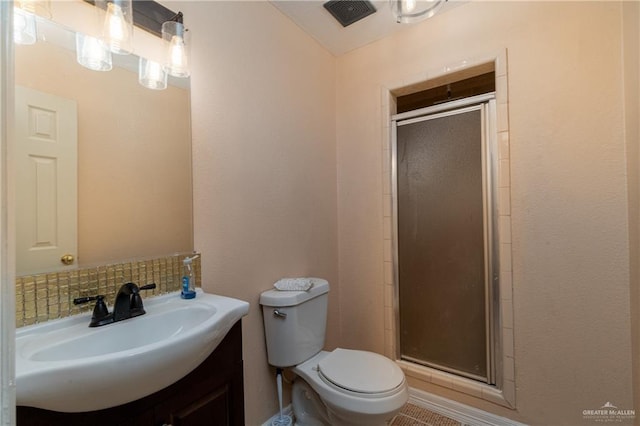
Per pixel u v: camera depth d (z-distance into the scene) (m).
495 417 1.54
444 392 1.70
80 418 0.65
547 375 1.42
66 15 0.90
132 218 1.03
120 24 0.97
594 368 1.32
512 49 1.51
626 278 1.26
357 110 2.05
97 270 0.93
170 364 0.70
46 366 0.57
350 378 1.28
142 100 1.07
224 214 1.34
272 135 1.61
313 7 1.64
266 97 1.58
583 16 1.35
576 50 1.36
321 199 1.97
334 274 2.07
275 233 1.61
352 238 2.07
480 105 1.63
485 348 1.60
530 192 1.46
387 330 1.91
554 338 1.41
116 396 0.65
